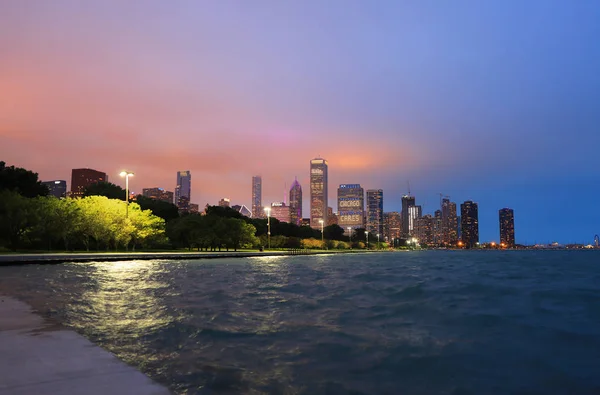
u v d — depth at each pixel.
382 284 30.22
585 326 14.16
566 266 72.62
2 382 6.23
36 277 31.16
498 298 22.48
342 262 78.50
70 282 27.38
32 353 7.96
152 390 6.07
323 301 20.11
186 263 59.72
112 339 10.64
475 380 8.11
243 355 9.38
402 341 11.38
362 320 14.72
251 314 15.61
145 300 19.14
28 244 77.31
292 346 10.45
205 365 8.41
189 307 17.08
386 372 8.48
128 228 75.44
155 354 9.22
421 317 15.65
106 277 32.56
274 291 24.59
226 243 110.81
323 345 10.64
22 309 13.92
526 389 7.66
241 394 6.80
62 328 10.52
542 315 16.62
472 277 39.81
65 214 68.44
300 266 59.34
